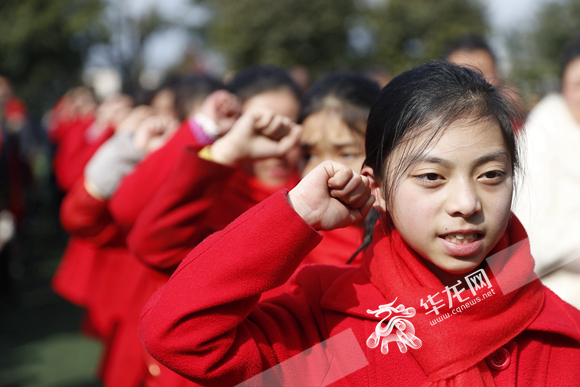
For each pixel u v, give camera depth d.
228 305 1.01
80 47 16.47
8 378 3.63
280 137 1.55
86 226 2.34
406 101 1.05
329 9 14.05
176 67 19.44
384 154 1.08
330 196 1.07
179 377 1.90
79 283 3.43
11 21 15.02
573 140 2.04
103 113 4.49
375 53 13.32
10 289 5.35
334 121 1.69
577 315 1.15
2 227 5.14
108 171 2.27
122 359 2.38
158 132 2.32
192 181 1.53
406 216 1.03
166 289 1.03
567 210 1.85
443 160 0.99
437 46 10.02
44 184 11.36
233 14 14.62
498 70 2.64
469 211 0.97
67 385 3.51
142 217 1.60
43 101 16.05
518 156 1.12
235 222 1.05
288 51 14.30
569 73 2.15
